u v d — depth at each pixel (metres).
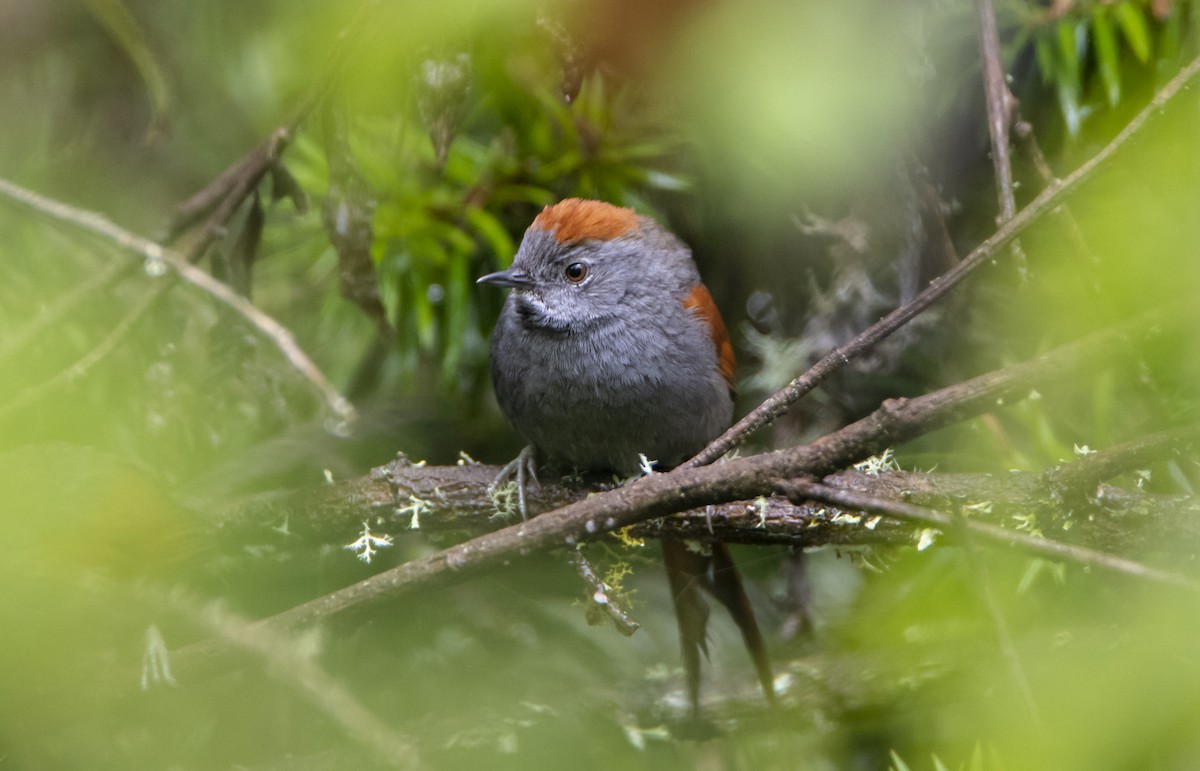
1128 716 3.75
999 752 4.18
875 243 7.76
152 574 5.77
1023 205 8.11
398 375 9.28
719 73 3.82
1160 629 3.96
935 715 7.86
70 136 9.39
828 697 8.33
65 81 9.44
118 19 6.39
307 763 7.72
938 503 6.45
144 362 7.77
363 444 8.89
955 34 7.70
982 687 7.36
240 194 6.53
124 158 9.38
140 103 9.41
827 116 3.77
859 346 5.12
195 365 8.06
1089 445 7.45
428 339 8.54
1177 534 6.22
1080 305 5.43
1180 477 7.17
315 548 7.80
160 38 8.91
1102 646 5.91
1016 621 7.30
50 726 5.49
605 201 8.95
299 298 9.20
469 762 7.98
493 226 8.55
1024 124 6.62
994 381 4.68
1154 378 6.16
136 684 5.51
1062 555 4.12
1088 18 7.32
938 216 7.52
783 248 8.72
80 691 5.48
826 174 5.03
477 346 9.49
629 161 8.62
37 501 5.33
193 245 6.54
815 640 8.91
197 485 7.76
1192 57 7.03
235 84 8.76
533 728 8.19
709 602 9.71
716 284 9.48
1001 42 7.83
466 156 8.57
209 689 7.66
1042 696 4.04
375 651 8.72
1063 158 7.89
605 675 8.93
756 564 9.59
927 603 7.45
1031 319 7.58
